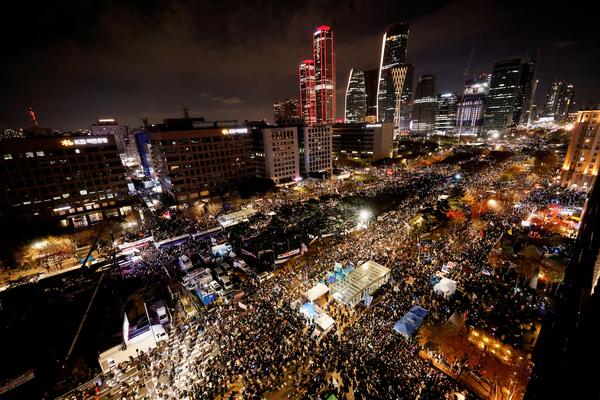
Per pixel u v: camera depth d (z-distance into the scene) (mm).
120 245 64812
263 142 113875
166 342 35781
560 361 9844
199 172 100188
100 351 34812
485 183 94938
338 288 40281
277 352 31562
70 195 81312
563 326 12375
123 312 41062
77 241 66750
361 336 33156
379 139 159875
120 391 29719
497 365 27875
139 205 100938
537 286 40375
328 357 30375
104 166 85688
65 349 36625
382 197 88562
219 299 43594
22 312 43094
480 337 30969
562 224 56750
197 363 31641
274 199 97188
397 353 30406
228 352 32406
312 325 35219
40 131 93438
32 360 34812
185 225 76250
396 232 61250
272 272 49906
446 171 127125
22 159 73500
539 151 144500
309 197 98125
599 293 8719
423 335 31812
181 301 44500
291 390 27297
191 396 27672
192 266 53875
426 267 46500
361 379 27328
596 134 78625
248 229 70875
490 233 57062
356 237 60875
